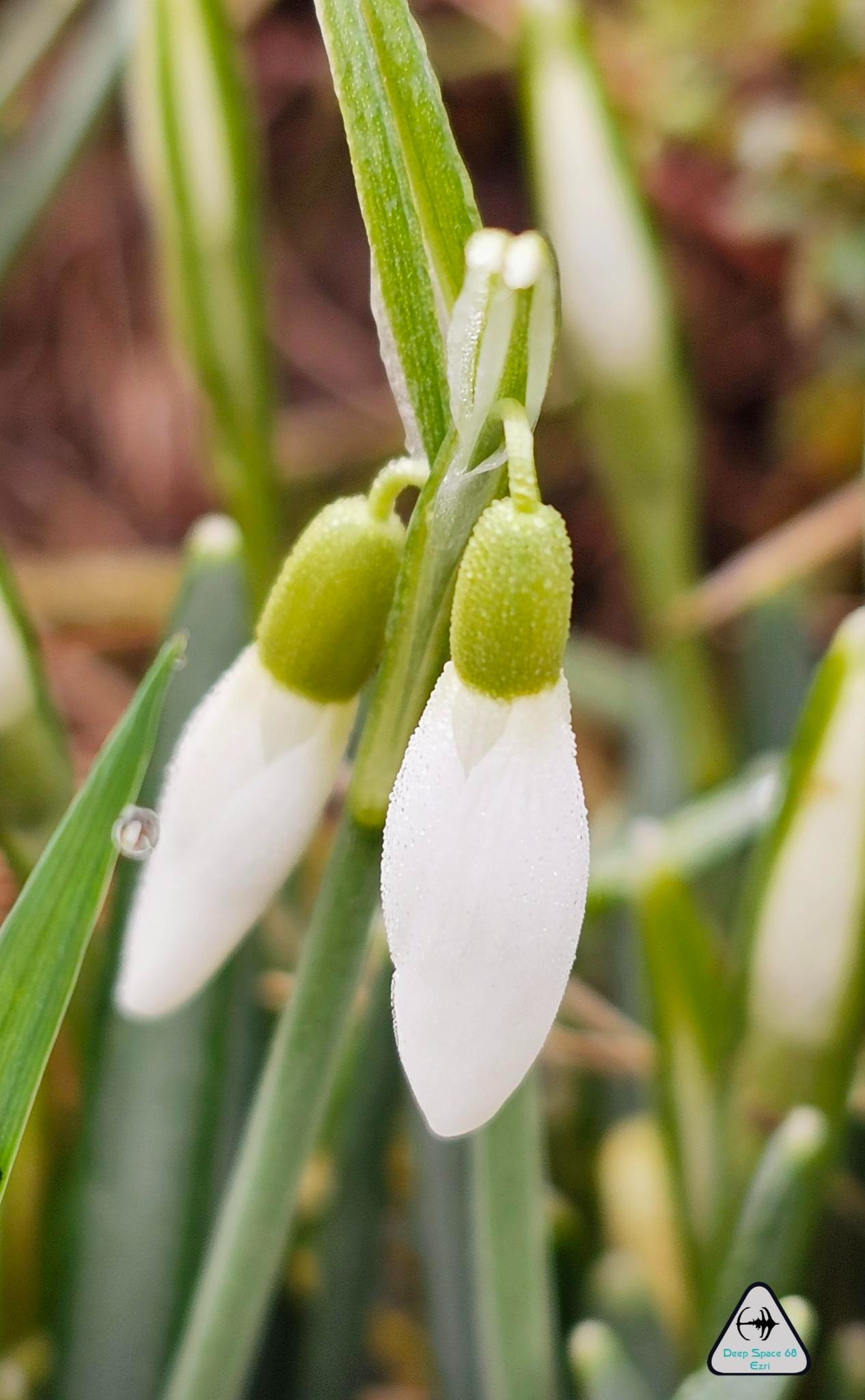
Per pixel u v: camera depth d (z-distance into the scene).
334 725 0.19
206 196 0.29
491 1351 0.22
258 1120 0.19
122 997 0.19
